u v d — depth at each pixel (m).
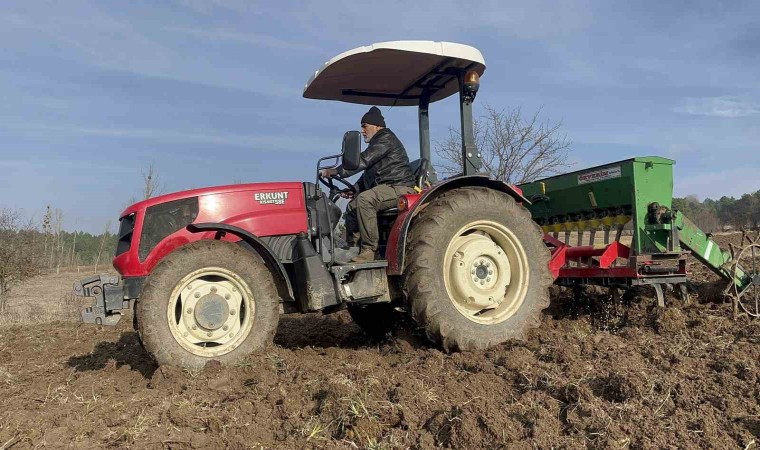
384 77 5.37
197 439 2.88
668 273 4.95
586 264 5.66
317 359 4.34
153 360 4.02
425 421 3.00
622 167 5.11
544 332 4.75
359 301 4.54
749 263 5.50
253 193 4.61
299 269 4.45
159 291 3.98
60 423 3.24
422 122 5.80
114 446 2.89
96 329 7.62
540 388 3.39
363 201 4.80
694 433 2.75
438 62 4.95
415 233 4.52
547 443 2.72
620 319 5.10
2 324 9.37
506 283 4.74
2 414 3.47
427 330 4.43
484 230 4.79
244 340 4.17
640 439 2.71
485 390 3.42
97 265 25.48
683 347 4.08
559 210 5.97
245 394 3.52
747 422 2.86
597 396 3.22
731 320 4.77
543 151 14.30
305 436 2.89
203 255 4.10
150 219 4.31
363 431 2.87
